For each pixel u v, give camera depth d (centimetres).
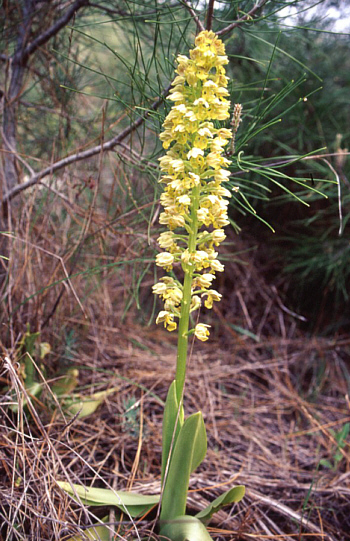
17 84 77
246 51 93
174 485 44
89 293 78
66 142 79
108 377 79
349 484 63
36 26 78
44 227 71
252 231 109
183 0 49
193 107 39
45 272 74
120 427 68
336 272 95
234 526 54
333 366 94
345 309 103
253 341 101
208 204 41
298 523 56
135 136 94
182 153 42
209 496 60
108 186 101
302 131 98
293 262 106
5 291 68
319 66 100
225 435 74
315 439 76
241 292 107
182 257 41
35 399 58
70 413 64
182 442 42
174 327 43
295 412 83
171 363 88
